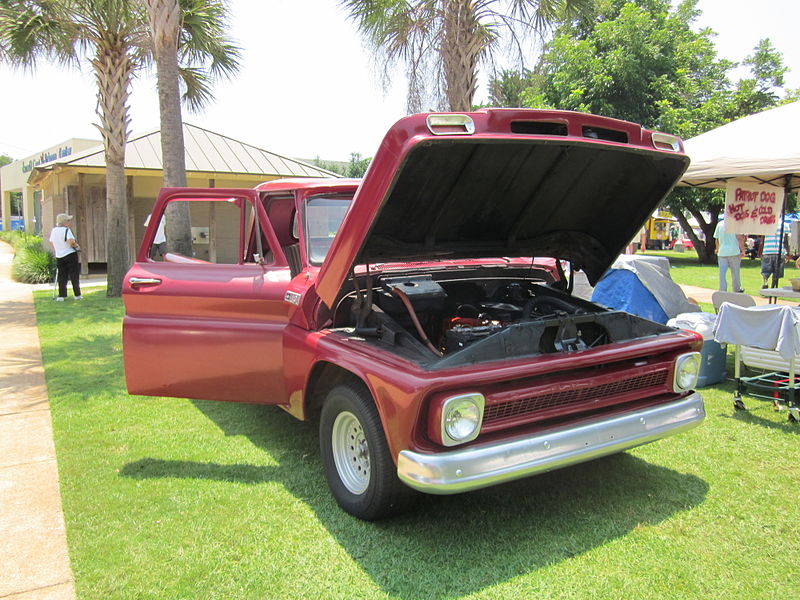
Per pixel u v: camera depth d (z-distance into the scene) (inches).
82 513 130.7
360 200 114.6
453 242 148.3
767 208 287.0
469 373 106.7
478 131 108.3
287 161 747.4
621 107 848.3
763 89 1053.8
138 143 670.5
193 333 158.4
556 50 843.4
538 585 103.8
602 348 124.0
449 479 100.9
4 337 323.0
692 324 225.3
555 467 111.1
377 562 111.3
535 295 165.9
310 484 144.3
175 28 311.1
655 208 145.5
